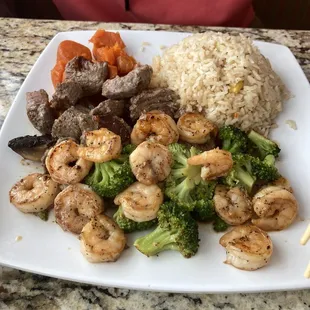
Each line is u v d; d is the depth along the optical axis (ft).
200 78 1.16
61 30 1.44
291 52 1.33
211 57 1.19
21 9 1.83
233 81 1.15
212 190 0.99
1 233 0.94
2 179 1.03
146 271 0.88
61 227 0.95
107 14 1.62
